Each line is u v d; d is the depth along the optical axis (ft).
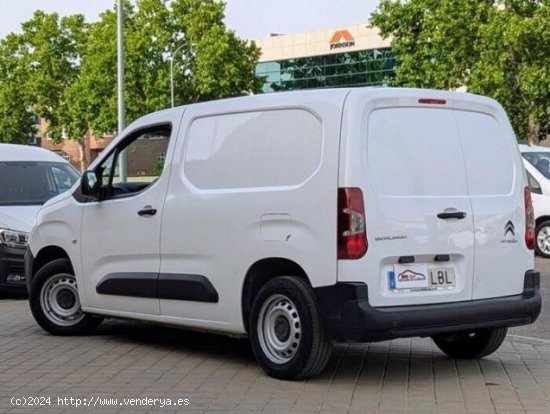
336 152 21.54
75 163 270.67
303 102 22.59
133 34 175.63
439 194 22.53
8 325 32.30
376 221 21.30
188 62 180.55
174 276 25.31
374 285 21.21
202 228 24.49
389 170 21.85
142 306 26.55
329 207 21.43
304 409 20.17
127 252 26.86
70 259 29.07
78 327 29.60
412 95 22.66
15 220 39.78
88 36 193.88
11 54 207.62
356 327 20.95
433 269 22.26
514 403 20.77
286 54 270.05
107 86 178.40
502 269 23.54
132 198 26.89
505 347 27.91
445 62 135.74
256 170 23.45
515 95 130.41
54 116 206.18
